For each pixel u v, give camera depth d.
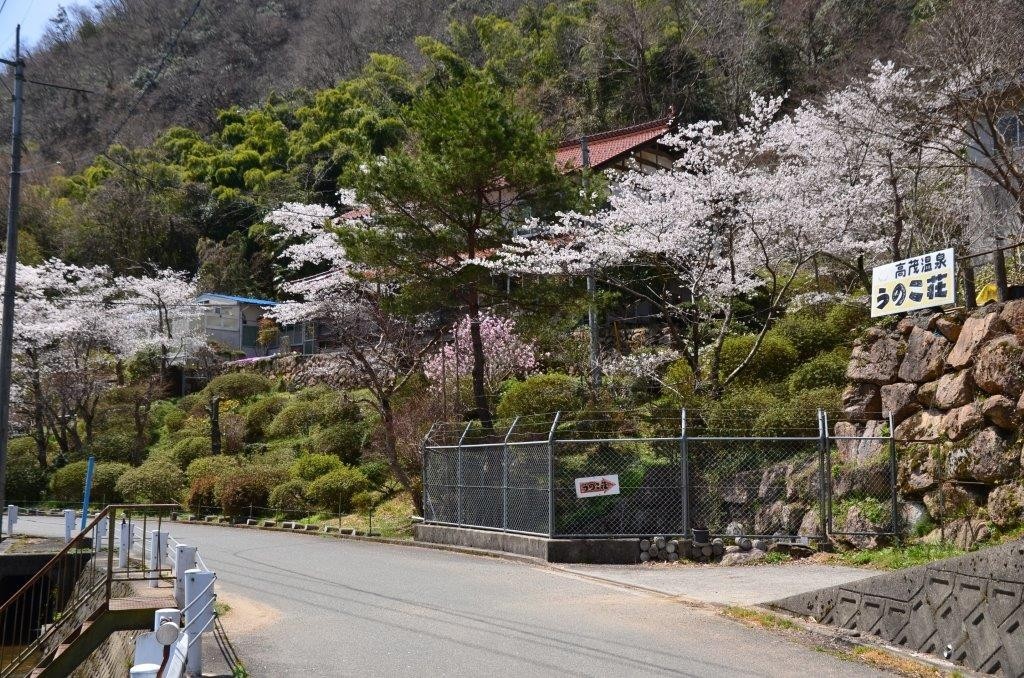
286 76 84.25
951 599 7.69
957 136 20.75
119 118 62.22
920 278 13.50
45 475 33.59
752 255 19.36
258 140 67.31
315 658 8.18
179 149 69.81
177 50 85.12
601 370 20.89
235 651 8.50
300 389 37.19
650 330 26.34
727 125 42.38
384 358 25.33
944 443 12.37
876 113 19.50
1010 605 7.05
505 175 18.91
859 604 8.76
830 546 12.98
